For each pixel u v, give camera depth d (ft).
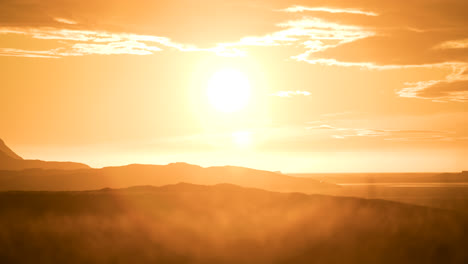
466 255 174.40
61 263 162.61
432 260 170.40
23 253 166.91
